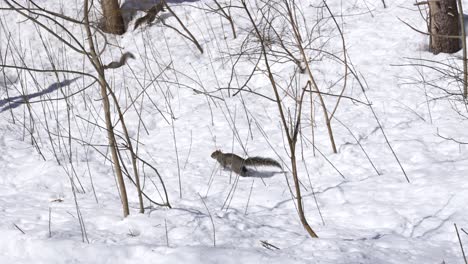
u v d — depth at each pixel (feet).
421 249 24.72
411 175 33.37
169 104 47.62
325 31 56.44
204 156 39.58
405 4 59.41
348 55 51.11
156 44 60.80
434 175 32.89
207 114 46.34
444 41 50.83
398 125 40.88
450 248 24.82
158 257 23.85
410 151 36.68
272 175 36.14
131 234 27.76
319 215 29.99
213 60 55.88
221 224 28.45
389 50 51.98
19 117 47.50
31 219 29.91
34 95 51.85
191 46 59.52
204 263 23.21
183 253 23.77
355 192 32.17
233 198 32.81
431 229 27.17
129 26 64.75
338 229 27.91
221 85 51.21
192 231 27.55
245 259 23.36
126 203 29.71
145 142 42.80
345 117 42.96
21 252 25.61
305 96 47.03
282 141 40.70
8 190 35.32
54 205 32.42
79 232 27.96
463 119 40.42
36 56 58.90
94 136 44.09
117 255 24.47
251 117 45.01
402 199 30.63
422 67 48.83
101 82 29.04
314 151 38.09
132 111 47.88
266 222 29.32
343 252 23.94
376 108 43.86
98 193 34.60
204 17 64.18
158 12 65.98
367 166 35.65
